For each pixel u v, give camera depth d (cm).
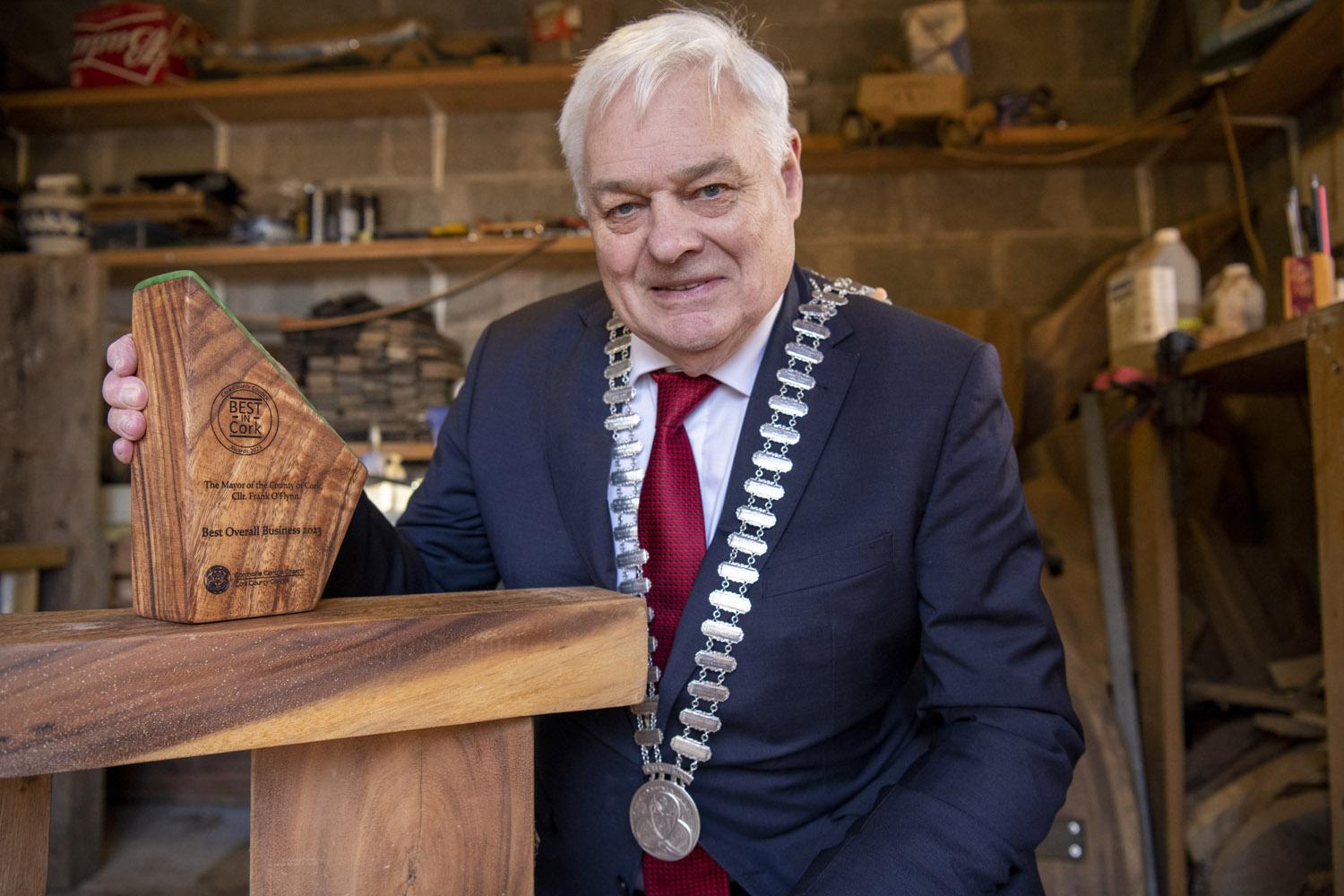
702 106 75
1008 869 77
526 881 62
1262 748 171
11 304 246
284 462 60
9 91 316
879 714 95
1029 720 84
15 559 221
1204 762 175
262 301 324
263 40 306
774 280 83
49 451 243
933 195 308
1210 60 235
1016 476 92
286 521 60
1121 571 204
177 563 56
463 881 61
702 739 86
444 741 60
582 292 107
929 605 88
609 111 76
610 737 91
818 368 90
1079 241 303
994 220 306
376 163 327
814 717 87
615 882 91
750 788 88
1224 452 238
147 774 284
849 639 87
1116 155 293
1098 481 192
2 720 47
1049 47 309
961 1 285
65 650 48
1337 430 115
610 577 90
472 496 106
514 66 294
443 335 306
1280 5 213
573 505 93
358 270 314
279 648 53
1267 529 240
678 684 86
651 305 81
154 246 303
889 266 307
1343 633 114
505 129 324
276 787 57
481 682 58
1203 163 298
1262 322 185
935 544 88
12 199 307
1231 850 155
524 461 99
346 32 304
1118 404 227
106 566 242
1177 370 161
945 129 281
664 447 91
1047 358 280
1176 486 163
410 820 59
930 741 89
